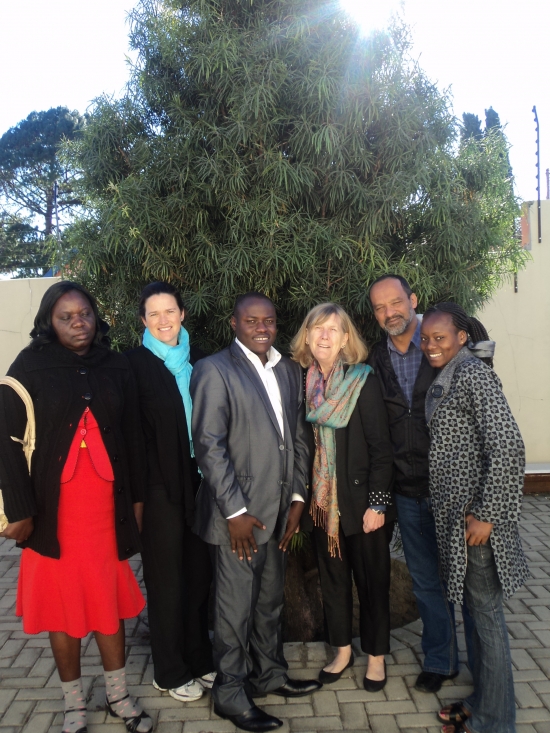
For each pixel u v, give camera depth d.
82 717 2.25
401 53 2.89
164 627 2.40
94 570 2.16
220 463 2.23
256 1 2.95
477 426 2.13
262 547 2.35
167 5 3.10
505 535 2.09
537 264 5.66
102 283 3.34
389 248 3.09
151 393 2.37
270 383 2.41
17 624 3.17
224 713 2.32
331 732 2.27
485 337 2.34
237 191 2.87
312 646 2.89
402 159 2.89
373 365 2.59
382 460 2.42
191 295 3.00
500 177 3.34
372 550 2.48
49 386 2.10
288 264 2.85
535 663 2.72
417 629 3.03
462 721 2.27
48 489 2.07
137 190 2.84
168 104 3.10
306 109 2.83
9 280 6.00
